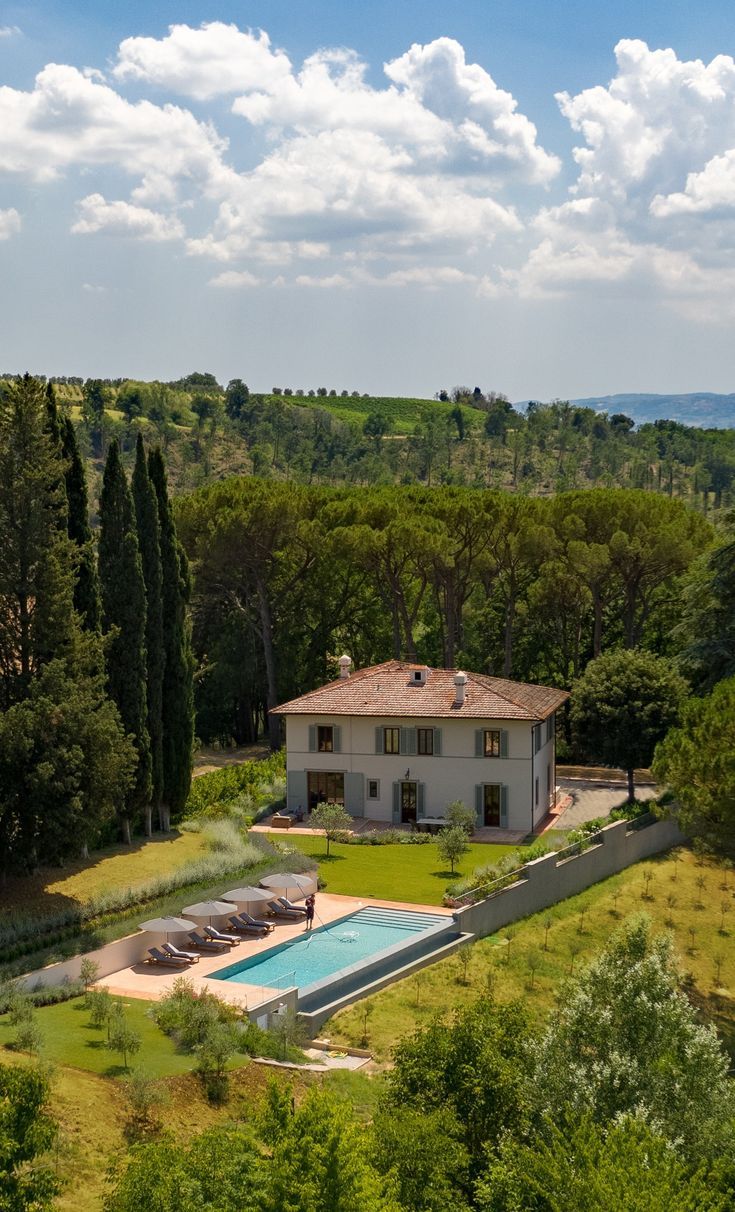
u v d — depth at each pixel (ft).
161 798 159.22
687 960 143.23
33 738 117.29
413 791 189.78
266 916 139.03
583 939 144.05
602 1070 76.89
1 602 127.24
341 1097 90.63
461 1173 69.77
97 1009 95.96
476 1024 81.00
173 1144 64.18
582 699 192.65
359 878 155.94
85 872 135.44
